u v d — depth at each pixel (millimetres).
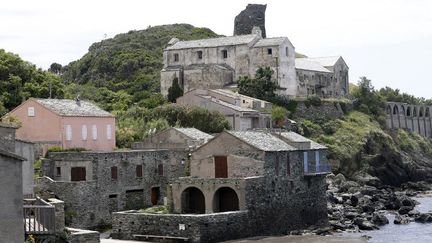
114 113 140625
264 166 87500
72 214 84250
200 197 89562
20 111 101000
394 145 182625
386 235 91375
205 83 170625
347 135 169250
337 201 119375
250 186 84812
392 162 173625
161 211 88625
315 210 98562
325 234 91812
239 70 172000
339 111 181625
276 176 89938
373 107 199375
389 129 198625
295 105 169750
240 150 88562
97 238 59844
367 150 170500
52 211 56062
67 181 86875
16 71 126000
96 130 104062
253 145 88000
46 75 133500
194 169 91438
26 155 74000
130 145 114188
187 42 181125
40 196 81375
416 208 123000
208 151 90625
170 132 108750
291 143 95250
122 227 82188
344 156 158000
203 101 143750
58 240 56938
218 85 169125
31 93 124312
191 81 172500
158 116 138000
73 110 101875
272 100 164625
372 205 119438
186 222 77875
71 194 84688
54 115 98625
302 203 95562
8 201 47375
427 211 117438
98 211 87875
